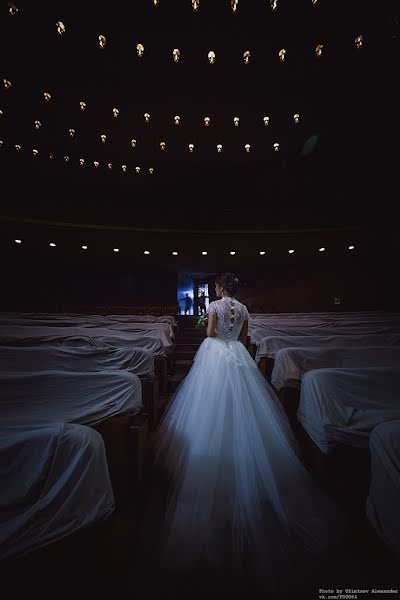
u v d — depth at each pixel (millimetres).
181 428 1863
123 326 4121
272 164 9812
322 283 12250
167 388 3979
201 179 10164
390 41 4863
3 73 5375
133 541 1285
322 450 1576
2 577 913
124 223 9336
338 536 1269
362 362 2369
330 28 4727
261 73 5672
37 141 7402
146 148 7887
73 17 4516
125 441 1595
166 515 1425
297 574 1105
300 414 1903
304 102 6422
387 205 8477
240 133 7418
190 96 6199
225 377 1750
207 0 4383
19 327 2709
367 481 1469
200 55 5266
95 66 5402
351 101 6387
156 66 5457
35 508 961
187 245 10172
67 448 1054
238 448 1529
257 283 13523
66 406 1532
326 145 8391
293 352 2432
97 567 1093
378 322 4141
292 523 1314
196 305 15328
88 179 9070
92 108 6410
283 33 4844
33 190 8648
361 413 1562
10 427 1143
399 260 10727
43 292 12141
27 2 4234
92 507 1027
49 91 5875
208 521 1328
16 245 10000
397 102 6250
